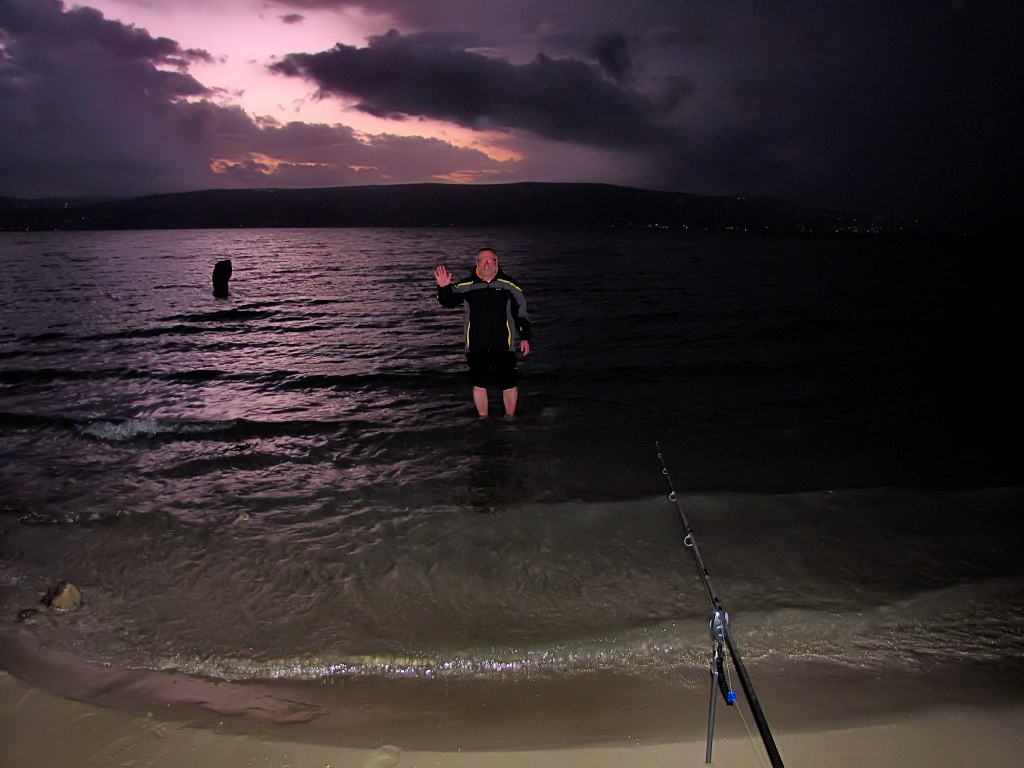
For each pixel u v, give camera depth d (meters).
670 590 3.73
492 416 7.44
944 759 2.48
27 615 3.50
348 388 8.75
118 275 24.19
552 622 3.44
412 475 5.66
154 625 3.45
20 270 26.05
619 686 2.99
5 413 7.47
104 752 2.51
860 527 4.50
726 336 12.21
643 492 5.28
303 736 2.62
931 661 3.16
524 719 2.75
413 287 20.58
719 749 2.53
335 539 4.39
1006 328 13.00
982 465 5.94
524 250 39.59
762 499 4.96
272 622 3.47
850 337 12.12
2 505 5.01
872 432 6.89
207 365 10.09
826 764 2.45
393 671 3.10
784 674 3.06
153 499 5.14
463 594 3.72
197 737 2.60
